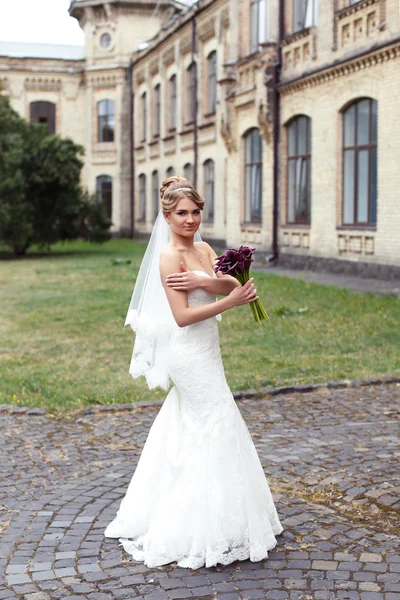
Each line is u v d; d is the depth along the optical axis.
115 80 45.25
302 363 9.43
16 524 4.70
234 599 3.70
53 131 47.16
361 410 7.28
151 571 4.04
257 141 25.28
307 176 21.77
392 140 16.98
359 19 18.16
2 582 3.94
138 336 4.49
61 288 19.23
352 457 5.85
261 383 8.33
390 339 10.75
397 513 4.77
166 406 4.38
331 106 19.72
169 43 36.88
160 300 4.36
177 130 36.38
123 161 45.84
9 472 5.73
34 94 46.72
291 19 22.38
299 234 22.03
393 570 3.97
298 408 7.43
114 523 4.52
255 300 4.13
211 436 4.12
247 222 26.12
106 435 6.67
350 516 4.75
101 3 44.41
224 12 28.95
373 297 14.68
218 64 29.98
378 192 17.66
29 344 11.64
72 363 10.11
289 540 4.38
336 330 11.59
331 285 17.02
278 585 3.84
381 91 17.33
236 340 11.22
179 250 4.26
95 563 4.15
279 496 5.09
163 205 4.27
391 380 8.41
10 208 30.83
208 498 4.07
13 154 30.81
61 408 7.61
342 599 3.67
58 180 33.09
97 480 5.50
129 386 8.62
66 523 4.71
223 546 4.04
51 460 6.01
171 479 4.23
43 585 3.90
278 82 22.91
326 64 19.61
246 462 4.20
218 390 4.20
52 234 34.19
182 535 4.10
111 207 46.69
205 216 33.03
